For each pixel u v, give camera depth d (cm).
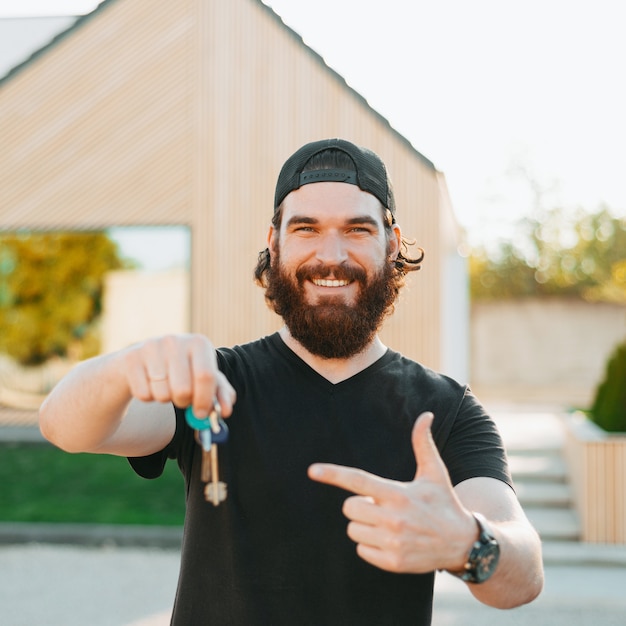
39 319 1537
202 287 1036
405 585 160
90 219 1059
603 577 658
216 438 123
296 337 172
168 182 1048
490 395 2045
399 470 166
